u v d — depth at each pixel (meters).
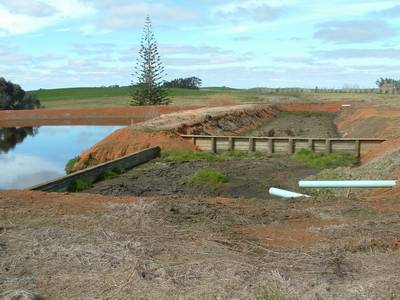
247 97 98.56
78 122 65.12
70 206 10.13
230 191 18.69
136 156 24.58
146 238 8.02
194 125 35.56
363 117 41.62
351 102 71.19
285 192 12.51
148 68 77.06
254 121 51.31
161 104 78.31
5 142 41.84
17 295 5.91
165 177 21.45
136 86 81.12
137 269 6.63
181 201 10.60
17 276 6.59
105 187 19.17
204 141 29.75
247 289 6.04
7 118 71.62
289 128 46.09
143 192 18.52
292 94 108.75
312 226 9.02
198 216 9.52
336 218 9.55
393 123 33.00
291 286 6.09
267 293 5.87
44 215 9.45
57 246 7.54
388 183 12.23
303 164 24.48
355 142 27.61
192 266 6.77
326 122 53.44
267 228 8.91
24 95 83.38
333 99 85.06
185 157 26.28
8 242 7.82
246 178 21.00
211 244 7.78
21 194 11.41
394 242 7.89
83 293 6.10
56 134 48.50
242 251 7.54
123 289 6.16
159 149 27.92
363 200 11.25
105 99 106.50
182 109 70.19
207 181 20.09
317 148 28.22
